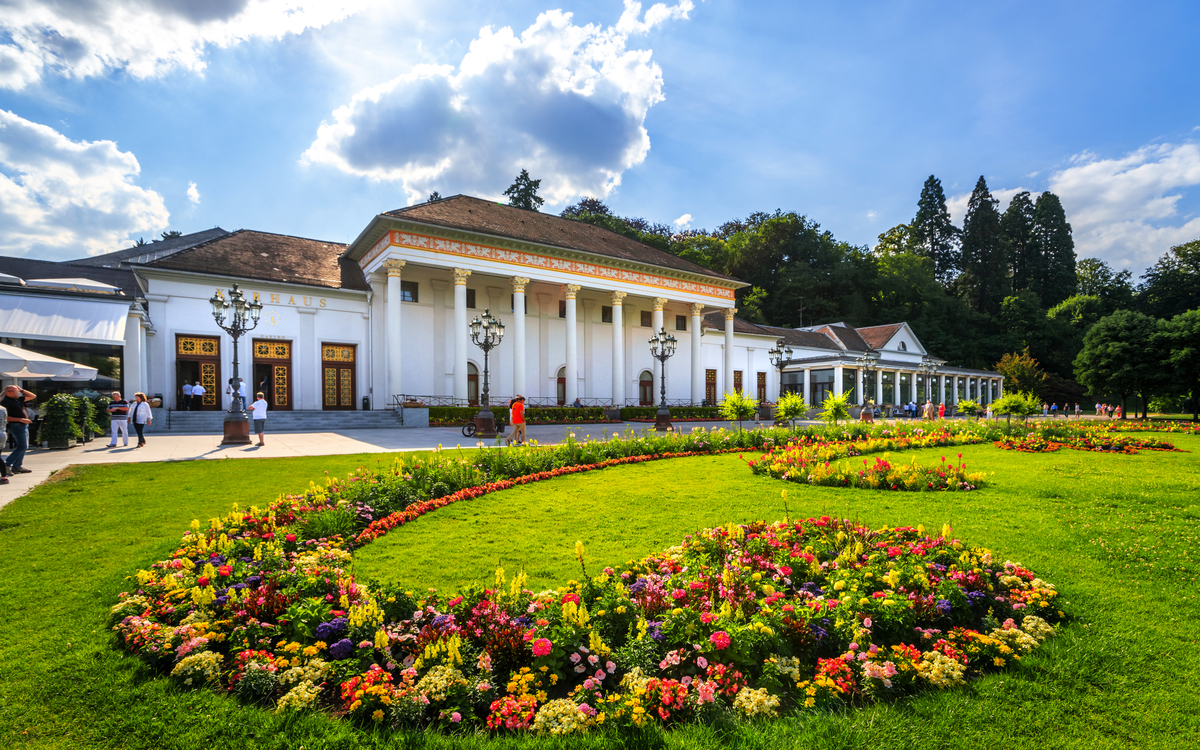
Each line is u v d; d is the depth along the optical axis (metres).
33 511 7.01
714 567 4.68
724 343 42.47
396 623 3.64
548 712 2.85
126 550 5.48
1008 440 16.66
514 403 16.45
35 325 17.58
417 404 26.23
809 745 2.67
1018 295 78.62
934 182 89.19
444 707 2.95
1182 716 2.89
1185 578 4.90
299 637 3.42
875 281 69.62
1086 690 3.14
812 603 3.74
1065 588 4.64
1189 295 76.62
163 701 2.98
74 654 3.40
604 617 3.62
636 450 13.48
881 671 3.04
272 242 30.44
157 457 12.69
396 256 26.70
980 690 3.13
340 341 27.86
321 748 2.67
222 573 4.25
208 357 24.84
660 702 2.90
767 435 16.91
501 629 3.37
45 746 2.65
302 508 6.55
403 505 7.66
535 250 30.84
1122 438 17.28
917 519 7.10
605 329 37.22
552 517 7.30
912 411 48.06
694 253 63.31
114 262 38.66
